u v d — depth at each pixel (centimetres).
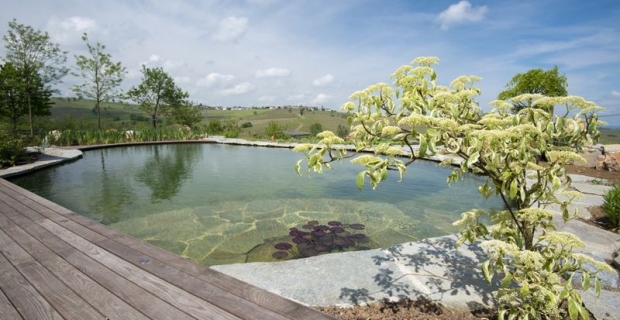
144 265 232
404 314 215
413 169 1064
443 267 281
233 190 771
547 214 178
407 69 218
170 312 173
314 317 164
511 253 159
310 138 2003
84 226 326
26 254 255
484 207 616
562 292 153
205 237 457
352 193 741
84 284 206
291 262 297
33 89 1781
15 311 178
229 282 204
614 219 386
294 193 741
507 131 163
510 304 180
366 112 201
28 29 1750
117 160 1287
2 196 464
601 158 818
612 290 235
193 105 2908
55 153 1285
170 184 840
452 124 174
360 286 252
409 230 484
